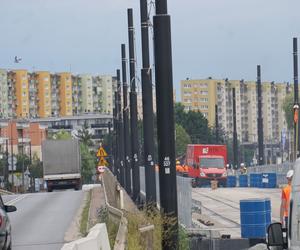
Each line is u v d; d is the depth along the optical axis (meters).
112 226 43.38
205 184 172.75
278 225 18.38
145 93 67.50
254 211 51.47
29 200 101.00
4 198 109.31
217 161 174.00
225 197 117.88
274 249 19.91
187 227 56.44
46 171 145.75
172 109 28.52
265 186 146.75
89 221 58.84
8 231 38.19
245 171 180.50
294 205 17.52
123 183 145.25
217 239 50.41
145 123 67.69
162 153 28.48
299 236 17.16
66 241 48.72
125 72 109.81
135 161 90.19
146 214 41.16
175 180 28.73
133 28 84.81
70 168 146.00
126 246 31.59
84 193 114.44
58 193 120.38
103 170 110.75
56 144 146.12
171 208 28.94
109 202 67.31
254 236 51.56
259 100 165.12
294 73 123.75
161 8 28.59
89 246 22.03
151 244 36.50
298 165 17.69
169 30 28.61
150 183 66.25
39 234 54.28
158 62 28.48
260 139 166.75
